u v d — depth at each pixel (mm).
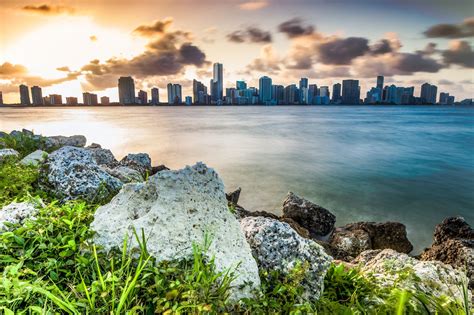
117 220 3775
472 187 24484
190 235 3604
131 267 3227
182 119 114250
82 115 139500
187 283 2930
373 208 19594
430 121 105750
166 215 3695
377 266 5055
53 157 6254
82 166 5914
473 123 96438
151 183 4125
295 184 24312
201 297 2844
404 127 80625
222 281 3100
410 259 5254
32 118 103000
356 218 18141
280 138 55031
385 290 3779
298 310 3080
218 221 3859
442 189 23906
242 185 23719
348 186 24203
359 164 32875
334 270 4094
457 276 4387
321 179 26141
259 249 3967
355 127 80500
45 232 3463
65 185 5637
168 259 3379
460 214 18984
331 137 57688
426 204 20562
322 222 13953
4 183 5688
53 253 3271
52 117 113125
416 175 28297
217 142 47906
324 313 3238
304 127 79625
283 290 3377
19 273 2801
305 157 36375
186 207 3838
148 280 3070
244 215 11016
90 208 4945
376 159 35906
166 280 3051
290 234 4098
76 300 2791
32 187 5875
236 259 3555
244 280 3361
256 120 110438
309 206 14203
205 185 4133
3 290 2648
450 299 3338
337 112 198500
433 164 33406
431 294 3686
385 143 49750
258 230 4168
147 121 99500
